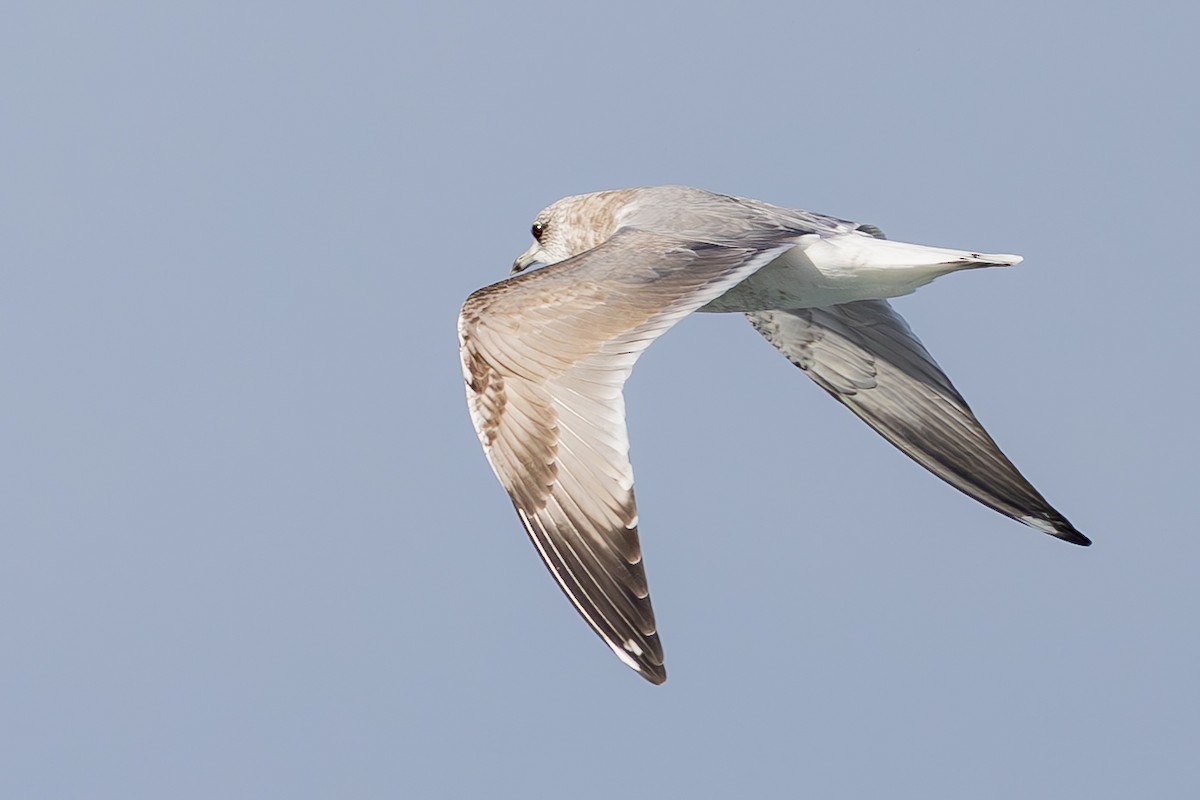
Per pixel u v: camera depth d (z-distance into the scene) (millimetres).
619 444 10547
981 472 15023
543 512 10602
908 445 15320
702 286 11539
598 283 11547
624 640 10188
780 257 13555
